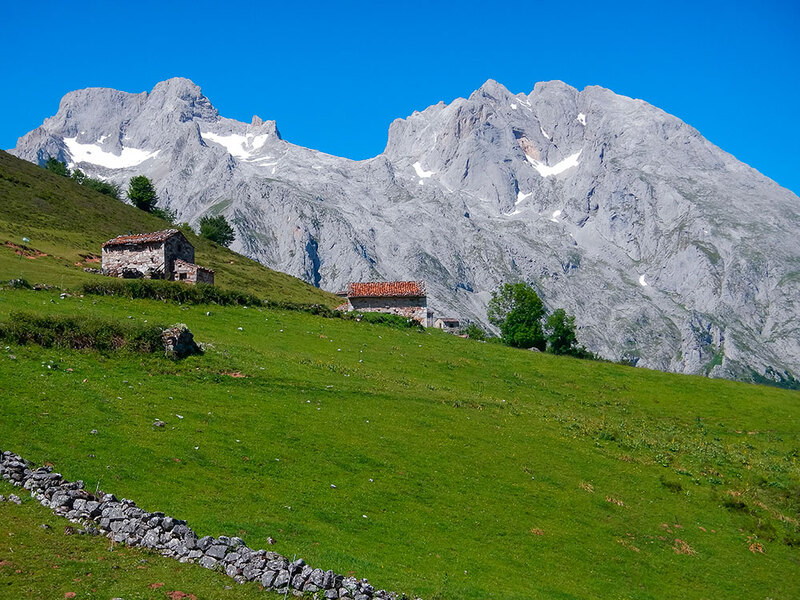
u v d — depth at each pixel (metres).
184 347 54.06
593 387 74.81
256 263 153.50
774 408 73.81
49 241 102.31
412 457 44.91
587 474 49.25
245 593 24.59
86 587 23.33
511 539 37.69
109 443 36.53
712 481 53.28
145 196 196.25
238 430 42.78
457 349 79.50
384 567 30.38
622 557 39.03
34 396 39.88
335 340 71.75
